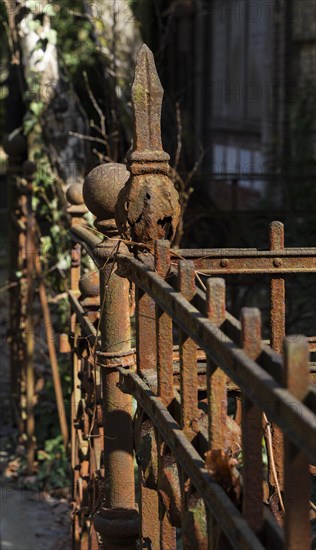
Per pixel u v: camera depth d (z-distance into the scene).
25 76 6.82
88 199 2.94
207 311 1.91
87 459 4.16
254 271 2.96
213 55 17.95
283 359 1.50
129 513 2.97
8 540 4.90
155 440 2.50
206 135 18.36
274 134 14.38
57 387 5.62
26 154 7.02
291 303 8.15
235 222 9.32
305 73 13.98
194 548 2.07
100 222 2.93
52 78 6.74
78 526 4.25
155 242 2.36
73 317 4.51
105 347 2.97
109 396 2.97
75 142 6.78
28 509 5.36
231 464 1.93
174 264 2.69
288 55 14.26
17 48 7.01
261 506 1.75
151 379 2.53
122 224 2.62
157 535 2.63
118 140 7.08
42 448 6.27
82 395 4.12
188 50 18.70
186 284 2.12
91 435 3.46
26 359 6.38
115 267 2.93
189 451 2.04
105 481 3.02
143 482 2.56
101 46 7.39
